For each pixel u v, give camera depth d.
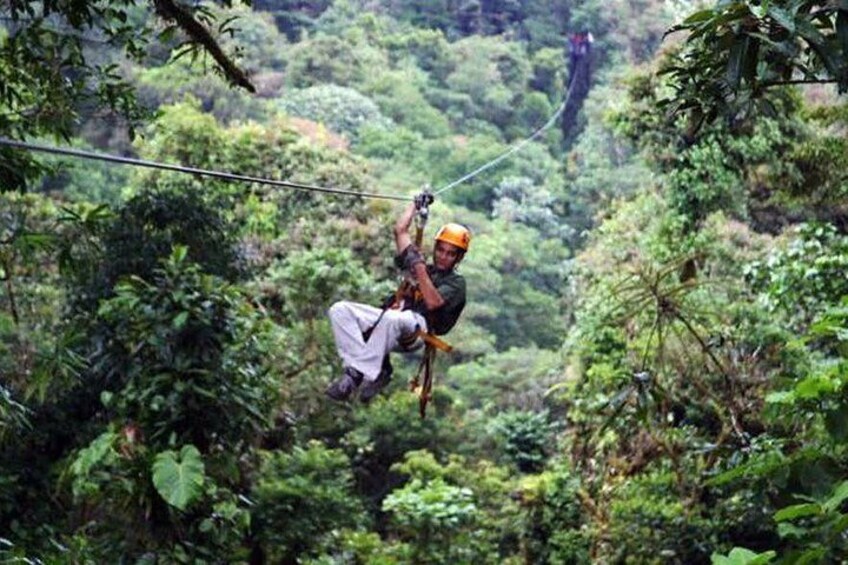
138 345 10.55
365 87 45.69
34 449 12.98
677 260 12.59
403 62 49.81
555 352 33.25
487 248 38.25
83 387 13.20
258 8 49.41
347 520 15.48
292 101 40.97
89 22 9.59
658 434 14.23
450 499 16.11
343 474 16.12
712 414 14.51
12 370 14.01
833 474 4.80
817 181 18.95
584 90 51.69
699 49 5.95
